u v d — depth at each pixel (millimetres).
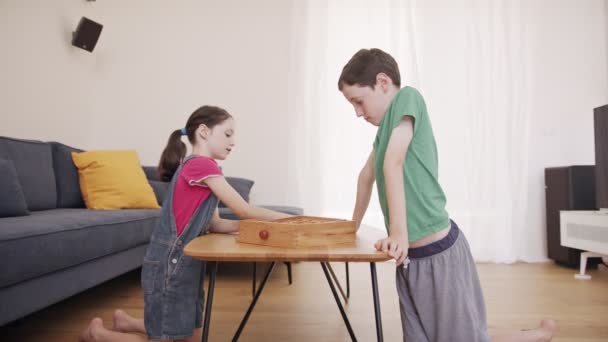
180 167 1170
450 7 3059
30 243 1113
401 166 906
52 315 1592
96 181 2205
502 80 2994
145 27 3145
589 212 2496
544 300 1884
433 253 966
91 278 1478
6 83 2221
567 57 3064
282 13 3154
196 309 1103
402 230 861
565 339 1376
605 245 2293
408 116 947
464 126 2994
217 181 1113
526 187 2961
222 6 3170
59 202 2186
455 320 938
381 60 1022
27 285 1134
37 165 2031
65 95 2723
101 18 3092
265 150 3100
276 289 2047
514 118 2967
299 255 732
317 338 1375
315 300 1847
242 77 3139
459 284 949
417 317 1009
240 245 863
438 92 3018
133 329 1318
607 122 2459
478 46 3018
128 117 3117
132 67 3131
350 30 3105
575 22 3076
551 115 3053
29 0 2369
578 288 2127
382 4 3094
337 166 3047
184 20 3160
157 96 3131
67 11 2719
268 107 3117
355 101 1051
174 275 1054
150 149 3115
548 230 2893
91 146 3043
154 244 1104
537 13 3076
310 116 3072
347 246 851
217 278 2305
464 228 2947
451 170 2977
